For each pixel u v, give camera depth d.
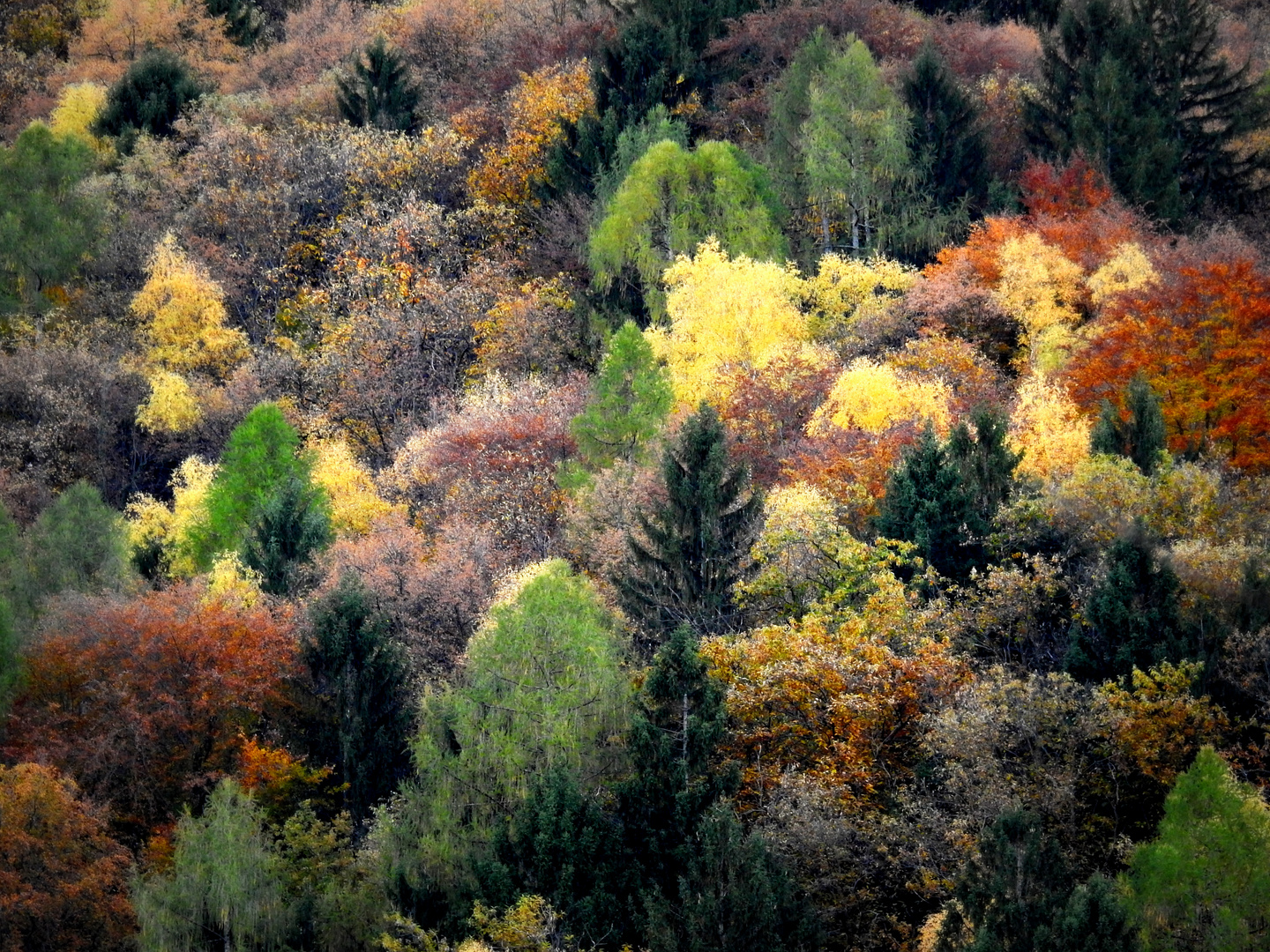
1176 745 115.75
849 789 123.69
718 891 112.81
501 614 144.88
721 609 155.00
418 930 120.88
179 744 152.75
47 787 133.25
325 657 152.12
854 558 145.00
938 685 126.44
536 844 124.62
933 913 113.69
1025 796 114.31
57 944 129.75
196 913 129.25
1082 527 147.38
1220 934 99.62
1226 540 141.88
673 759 127.00
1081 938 95.81
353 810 144.12
